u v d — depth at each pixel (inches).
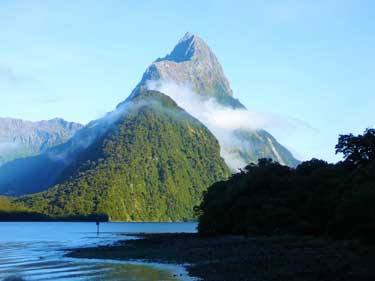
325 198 4141.2
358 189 3531.0
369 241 3117.6
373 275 1876.2
